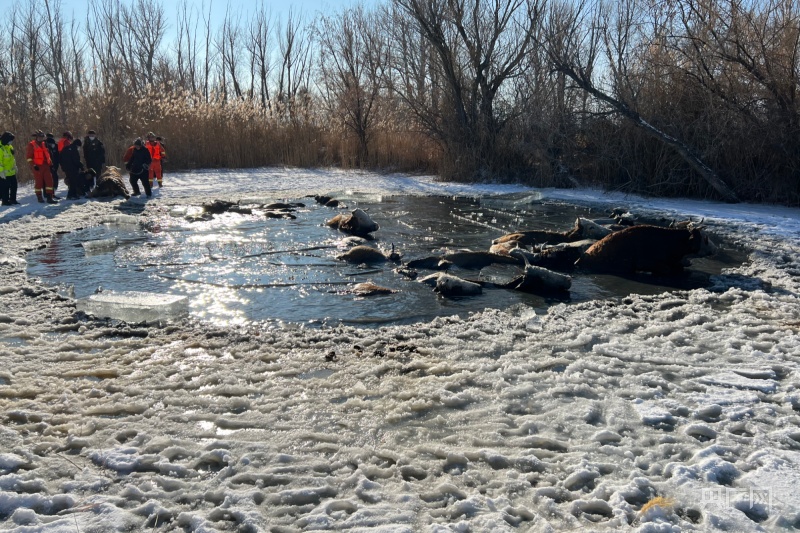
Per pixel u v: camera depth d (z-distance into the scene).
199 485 3.62
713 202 16.56
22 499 3.43
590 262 9.41
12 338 6.03
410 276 8.81
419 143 25.77
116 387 4.90
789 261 9.85
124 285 8.12
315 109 29.25
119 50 39.97
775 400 4.76
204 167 25.81
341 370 5.30
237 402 4.68
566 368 5.36
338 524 3.27
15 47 36.03
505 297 7.92
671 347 5.87
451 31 23.06
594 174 19.91
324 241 11.11
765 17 15.66
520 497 3.56
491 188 20.06
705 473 3.72
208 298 7.63
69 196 16.11
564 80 20.02
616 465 3.85
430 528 3.22
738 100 15.99
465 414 4.54
